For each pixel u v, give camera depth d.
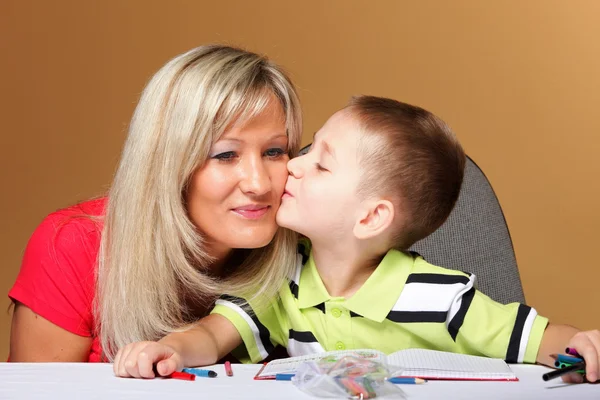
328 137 1.35
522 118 3.31
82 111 3.28
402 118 1.36
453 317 1.30
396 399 1.00
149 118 1.37
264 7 3.25
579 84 3.32
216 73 1.33
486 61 3.28
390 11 3.25
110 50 3.27
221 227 1.35
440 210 1.41
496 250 1.88
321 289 1.37
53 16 3.28
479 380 1.10
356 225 1.33
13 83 3.29
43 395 1.00
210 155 1.33
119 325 1.41
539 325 1.27
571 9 3.29
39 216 3.30
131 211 1.39
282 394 1.01
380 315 1.32
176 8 3.26
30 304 1.45
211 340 1.30
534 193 3.34
